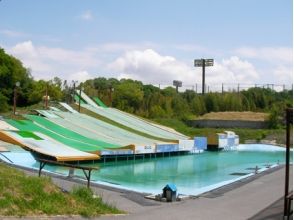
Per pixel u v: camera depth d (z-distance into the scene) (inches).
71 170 1041.5
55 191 565.9
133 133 2388.0
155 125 2847.0
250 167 1764.3
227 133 2866.6
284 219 565.3
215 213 684.1
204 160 2055.9
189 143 2308.1
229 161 2034.9
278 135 3302.2
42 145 1462.8
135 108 4335.6
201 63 5007.4
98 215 553.3
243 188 1022.4
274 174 1323.8
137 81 5703.7
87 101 3105.3
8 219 446.9
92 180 1088.8
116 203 711.7
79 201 577.3
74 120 2308.1
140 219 578.9
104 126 2381.9
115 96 4293.8
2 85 3102.9
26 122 1910.7
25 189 527.2
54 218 487.8
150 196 834.2
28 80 3346.5
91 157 1359.5
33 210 488.7
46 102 2544.3
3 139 1475.1
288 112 559.2
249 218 636.7
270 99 4771.2
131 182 1231.5
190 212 679.7
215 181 1323.8
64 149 1459.2
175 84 5467.5
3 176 544.7
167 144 2069.4
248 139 3257.9
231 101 4453.7
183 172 1552.7
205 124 3762.3
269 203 796.0
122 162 1748.3
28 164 1253.7
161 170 1578.5
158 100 4320.9
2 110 2518.5
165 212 665.0
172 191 804.6
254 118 3779.5
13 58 3181.6
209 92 4630.9
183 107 4163.4
